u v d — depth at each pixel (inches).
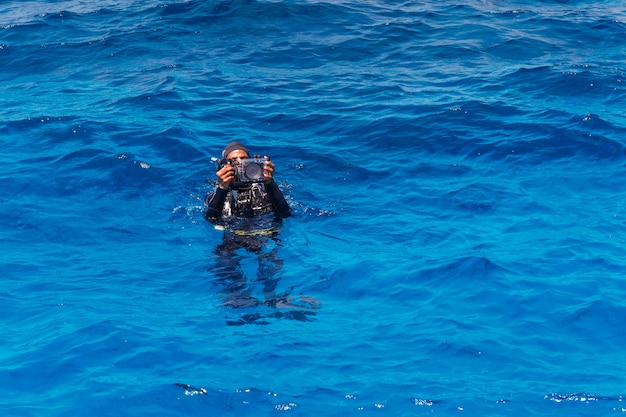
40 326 462.6
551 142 727.1
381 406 386.3
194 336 450.3
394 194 653.3
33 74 956.6
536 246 547.2
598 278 499.5
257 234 590.6
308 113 823.7
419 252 549.0
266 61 986.1
